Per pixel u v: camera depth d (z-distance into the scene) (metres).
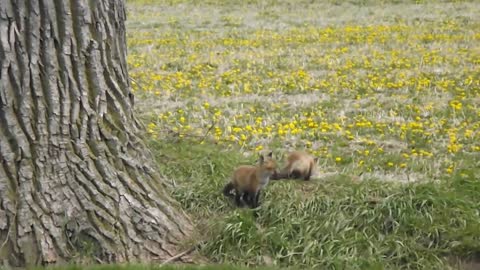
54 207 9.80
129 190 10.41
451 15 41.28
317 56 28.50
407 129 16.81
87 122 10.09
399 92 21.48
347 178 12.87
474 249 10.84
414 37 32.97
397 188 12.14
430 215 11.41
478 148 15.27
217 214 11.85
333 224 11.27
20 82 9.62
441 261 10.74
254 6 48.59
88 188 10.02
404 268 10.70
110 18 10.41
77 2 9.91
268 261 10.63
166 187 11.28
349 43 32.12
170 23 41.31
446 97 20.72
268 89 22.08
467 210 11.52
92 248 9.95
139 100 20.69
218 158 13.84
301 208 11.67
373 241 11.04
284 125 17.39
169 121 17.84
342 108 19.44
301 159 12.72
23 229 9.62
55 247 9.77
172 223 10.80
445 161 14.47
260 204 11.88
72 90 9.95
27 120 9.68
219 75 24.83
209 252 10.73
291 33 35.66
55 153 9.82
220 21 41.88
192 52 30.33
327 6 47.41
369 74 24.17
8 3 9.46
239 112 19.08
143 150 10.91
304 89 21.97
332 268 10.48
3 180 9.59
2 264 9.52
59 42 9.80
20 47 9.57
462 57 27.27
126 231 10.23
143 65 27.03
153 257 10.37
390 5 46.97
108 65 10.41
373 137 16.48
